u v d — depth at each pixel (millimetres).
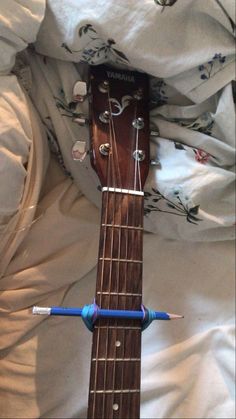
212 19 363
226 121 382
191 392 400
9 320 370
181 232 412
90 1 342
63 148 390
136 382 323
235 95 384
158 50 359
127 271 341
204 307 424
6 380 370
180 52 362
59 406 383
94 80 388
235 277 433
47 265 383
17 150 348
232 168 406
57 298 394
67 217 392
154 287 424
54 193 402
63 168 414
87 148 385
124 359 323
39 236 383
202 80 375
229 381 406
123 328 328
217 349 412
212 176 380
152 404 394
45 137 389
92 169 387
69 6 345
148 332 410
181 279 429
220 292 429
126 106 391
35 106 385
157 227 415
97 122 377
